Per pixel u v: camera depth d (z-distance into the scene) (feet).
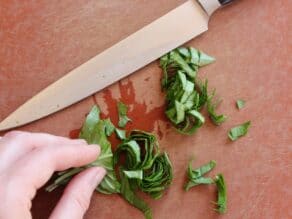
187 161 0.79
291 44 0.81
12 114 0.76
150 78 0.79
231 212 0.80
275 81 0.81
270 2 0.81
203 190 0.79
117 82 0.79
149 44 0.78
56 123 0.78
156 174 0.78
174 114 0.78
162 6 0.80
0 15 0.78
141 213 0.78
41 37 0.79
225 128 0.80
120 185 0.78
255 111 0.80
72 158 0.70
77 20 0.79
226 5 0.80
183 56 0.80
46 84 0.78
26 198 0.65
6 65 0.78
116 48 0.78
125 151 0.79
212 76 0.80
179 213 0.79
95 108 0.78
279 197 0.80
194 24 0.79
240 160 0.80
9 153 0.69
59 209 0.70
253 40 0.81
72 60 0.79
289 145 0.80
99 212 0.78
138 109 0.79
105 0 0.79
